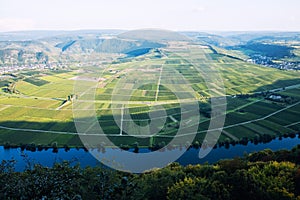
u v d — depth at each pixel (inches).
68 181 231.9
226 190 470.0
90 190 230.4
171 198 395.9
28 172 243.3
